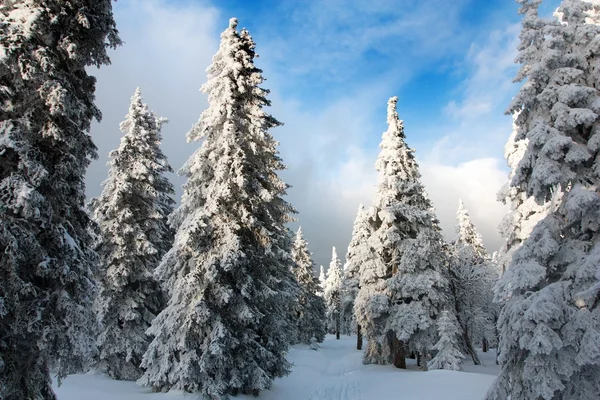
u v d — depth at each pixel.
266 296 16.28
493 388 11.77
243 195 16.48
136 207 21.41
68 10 10.42
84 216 11.10
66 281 9.61
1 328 8.76
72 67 10.84
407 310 24.66
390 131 28.50
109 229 20.12
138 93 22.88
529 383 10.70
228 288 15.41
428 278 24.83
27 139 9.35
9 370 8.94
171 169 24.44
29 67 9.08
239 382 15.19
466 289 29.77
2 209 8.51
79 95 11.09
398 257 26.77
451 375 19.14
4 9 9.73
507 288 11.39
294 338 18.89
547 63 11.54
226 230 15.67
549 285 10.75
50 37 10.09
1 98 9.28
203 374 14.80
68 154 9.91
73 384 16.59
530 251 11.43
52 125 9.55
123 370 19.38
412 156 28.69
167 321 15.45
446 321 23.80
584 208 10.50
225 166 16.16
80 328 9.71
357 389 20.05
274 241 17.31
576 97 10.96
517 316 10.94
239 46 18.16
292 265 19.27
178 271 16.59
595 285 9.75
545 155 11.38
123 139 21.67
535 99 11.99
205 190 16.67
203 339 15.27
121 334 19.64
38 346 8.77
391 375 21.94
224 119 17.22
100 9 10.93
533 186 11.61
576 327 9.98
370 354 28.94
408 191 27.27
